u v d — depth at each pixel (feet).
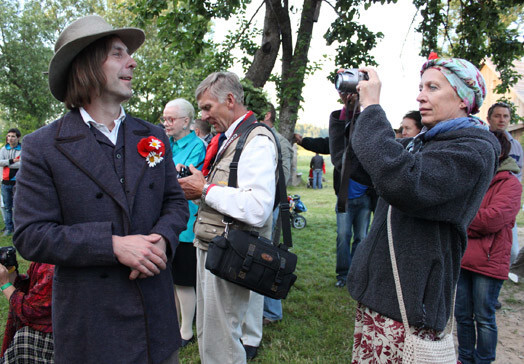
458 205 4.50
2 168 20.17
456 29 19.81
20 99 68.18
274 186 6.46
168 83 36.42
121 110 4.91
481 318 7.84
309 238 21.54
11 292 6.61
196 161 9.93
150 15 16.15
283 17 16.90
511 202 7.48
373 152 4.34
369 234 5.27
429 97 4.93
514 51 18.90
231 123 7.09
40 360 6.14
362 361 5.17
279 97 17.95
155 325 4.64
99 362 4.25
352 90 5.03
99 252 4.07
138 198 4.59
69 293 4.27
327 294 12.78
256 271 5.95
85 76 4.47
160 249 4.48
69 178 4.21
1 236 20.18
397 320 4.60
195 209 9.27
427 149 4.78
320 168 51.34
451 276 4.66
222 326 6.57
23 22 68.28
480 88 4.83
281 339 9.82
